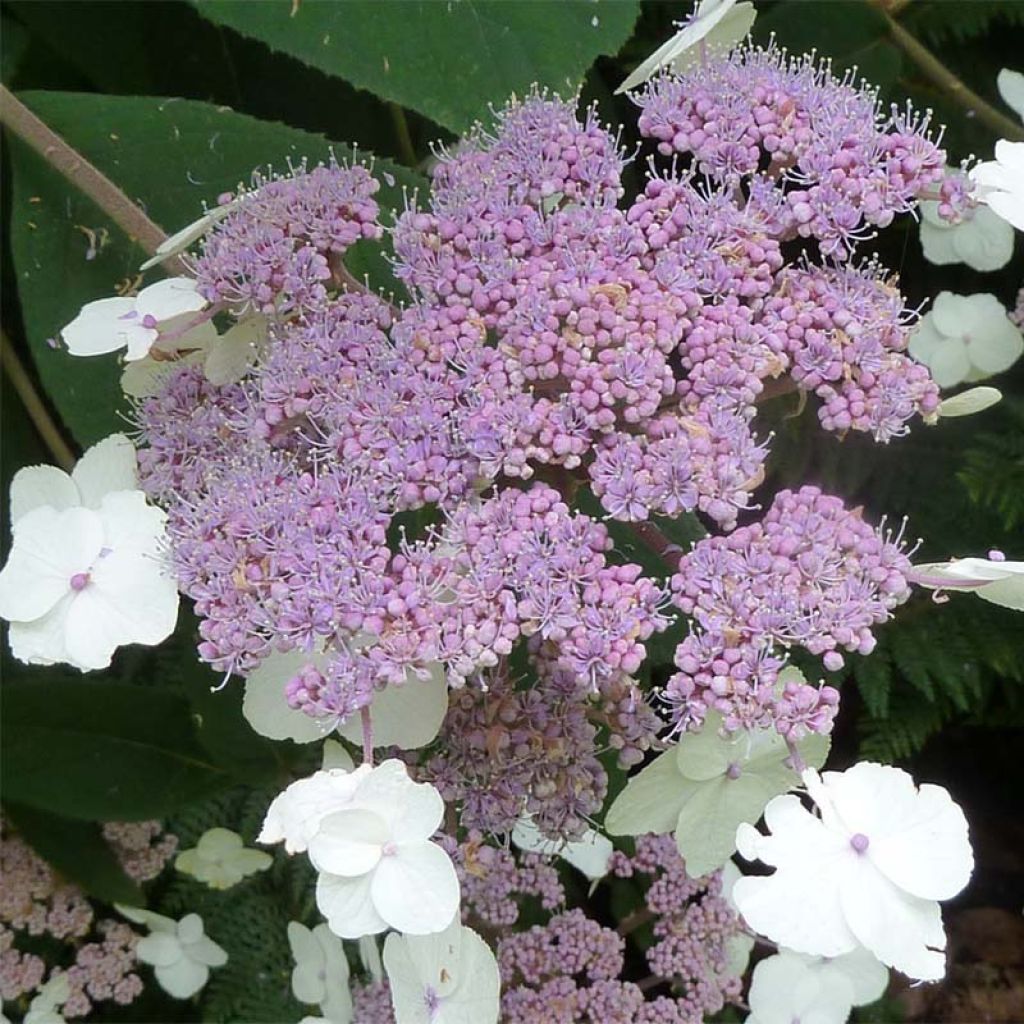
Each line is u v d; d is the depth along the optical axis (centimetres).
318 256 40
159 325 40
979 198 41
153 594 37
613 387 37
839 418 39
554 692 38
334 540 35
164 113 47
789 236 41
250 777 53
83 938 65
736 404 38
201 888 68
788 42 58
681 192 40
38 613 36
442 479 36
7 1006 61
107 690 54
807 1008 51
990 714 68
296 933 59
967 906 82
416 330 39
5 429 55
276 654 37
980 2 64
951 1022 77
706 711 35
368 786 32
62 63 57
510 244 40
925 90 64
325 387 38
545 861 50
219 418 40
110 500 38
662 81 42
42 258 46
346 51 44
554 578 35
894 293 40
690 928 51
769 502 63
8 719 53
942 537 63
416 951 34
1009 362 58
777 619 34
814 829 33
